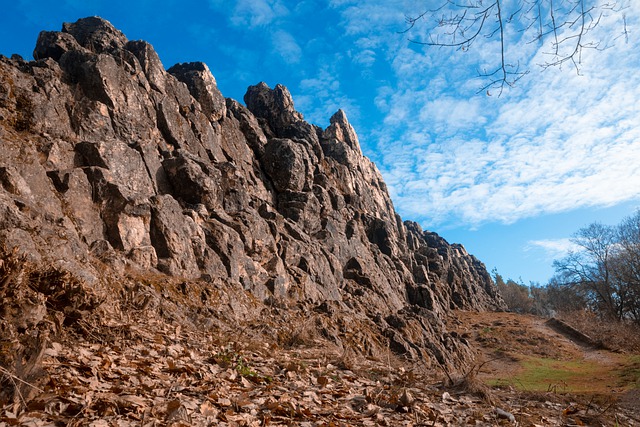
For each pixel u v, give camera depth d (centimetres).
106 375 415
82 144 1370
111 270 1048
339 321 1598
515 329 3188
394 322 1950
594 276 4806
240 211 1805
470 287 5019
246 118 2577
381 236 3416
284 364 646
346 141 4072
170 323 920
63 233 999
